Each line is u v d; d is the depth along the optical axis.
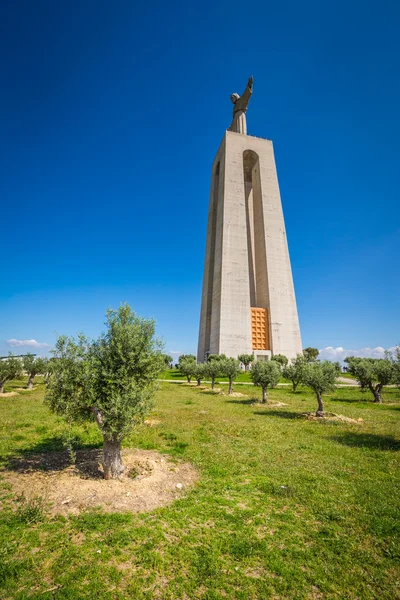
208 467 10.10
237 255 79.19
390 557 5.59
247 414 20.45
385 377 27.47
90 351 9.74
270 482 8.85
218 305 76.81
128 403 9.05
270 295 77.75
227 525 6.54
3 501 7.46
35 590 4.68
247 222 94.12
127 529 6.29
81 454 11.42
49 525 6.41
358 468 10.11
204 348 88.38
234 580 4.93
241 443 13.05
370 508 7.32
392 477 9.33
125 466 9.80
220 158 93.56
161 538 5.99
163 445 12.87
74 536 6.07
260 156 89.56
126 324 10.12
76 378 9.23
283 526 6.55
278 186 88.50
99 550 5.61
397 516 6.94
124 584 4.84
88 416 9.82
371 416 20.20
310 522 6.77
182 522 6.59
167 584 4.86
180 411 21.52
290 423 17.42
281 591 4.74
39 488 8.19
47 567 5.18
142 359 9.62
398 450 12.20
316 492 8.20
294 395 33.06
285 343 75.50
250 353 72.62
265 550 5.70
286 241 83.94
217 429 15.65
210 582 4.86
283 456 11.34
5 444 12.50
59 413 9.70
